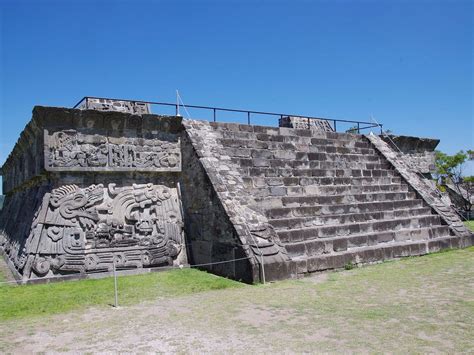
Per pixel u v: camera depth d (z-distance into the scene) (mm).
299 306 5844
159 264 9242
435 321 5004
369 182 12727
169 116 9844
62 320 5543
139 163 9461
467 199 27312
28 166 10648
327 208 10453
